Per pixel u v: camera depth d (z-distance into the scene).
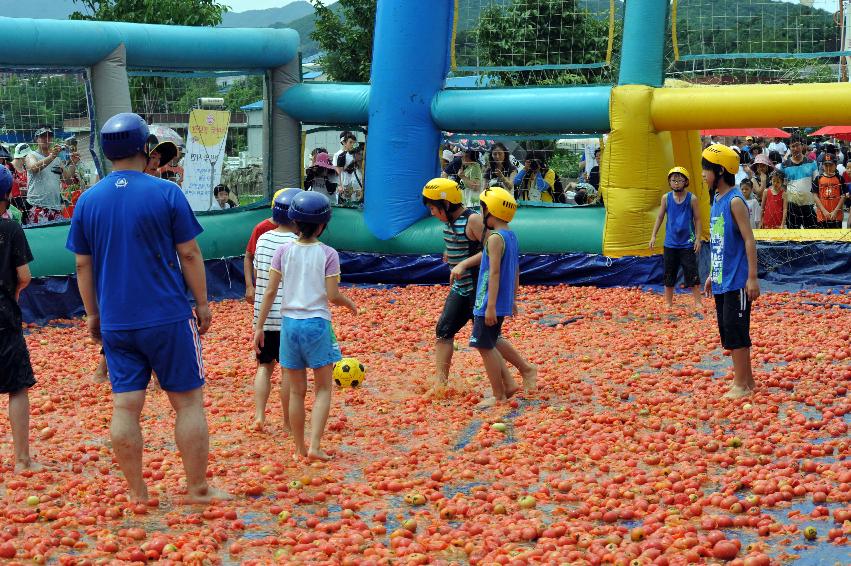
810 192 17.42
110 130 5.93
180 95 16.50
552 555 5.10
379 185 16.38
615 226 15.23
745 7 15.84
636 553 5.11
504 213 8.47
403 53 16.14
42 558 5.16
